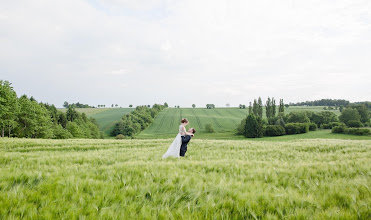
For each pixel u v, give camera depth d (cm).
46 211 277
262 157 887
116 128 11625
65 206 296
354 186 410
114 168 554
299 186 423
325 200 353
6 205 283
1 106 3516
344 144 1287
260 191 393
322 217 283
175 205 330
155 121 14638
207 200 337
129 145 1661
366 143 1382
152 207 317
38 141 1886
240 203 330
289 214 296
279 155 945
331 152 1007
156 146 1512
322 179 480
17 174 426
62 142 1836
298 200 343
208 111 18625
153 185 401
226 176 519
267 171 535
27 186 375
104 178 463
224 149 1240
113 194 351
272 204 329
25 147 1528
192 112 18038
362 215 289
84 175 468
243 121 10588
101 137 10300
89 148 1545
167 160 786
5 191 334
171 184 414
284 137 9138
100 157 838
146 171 521
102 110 17862
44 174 451
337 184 426
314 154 951
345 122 11175
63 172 489
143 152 1060
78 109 18500
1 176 411
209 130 11581
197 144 1535
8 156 799
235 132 11312
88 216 272
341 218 281
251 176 501
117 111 17225
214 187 401
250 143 1591
